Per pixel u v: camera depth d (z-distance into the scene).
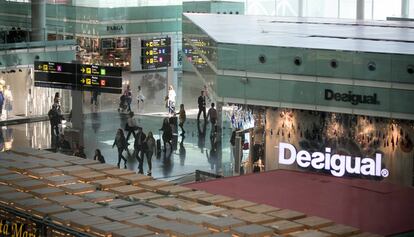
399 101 28.70
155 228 20.03
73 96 38.88
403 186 28.62
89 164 26.80
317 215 25.72
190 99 35.88
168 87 44.19
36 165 26.48
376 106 29.19
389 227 24.45
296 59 30.36
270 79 31.02
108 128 41.06
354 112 29.66
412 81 28.34
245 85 31.59
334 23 38.47
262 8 47.50
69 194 23.58
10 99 44.53
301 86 30.47
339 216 25.41
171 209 22.11
